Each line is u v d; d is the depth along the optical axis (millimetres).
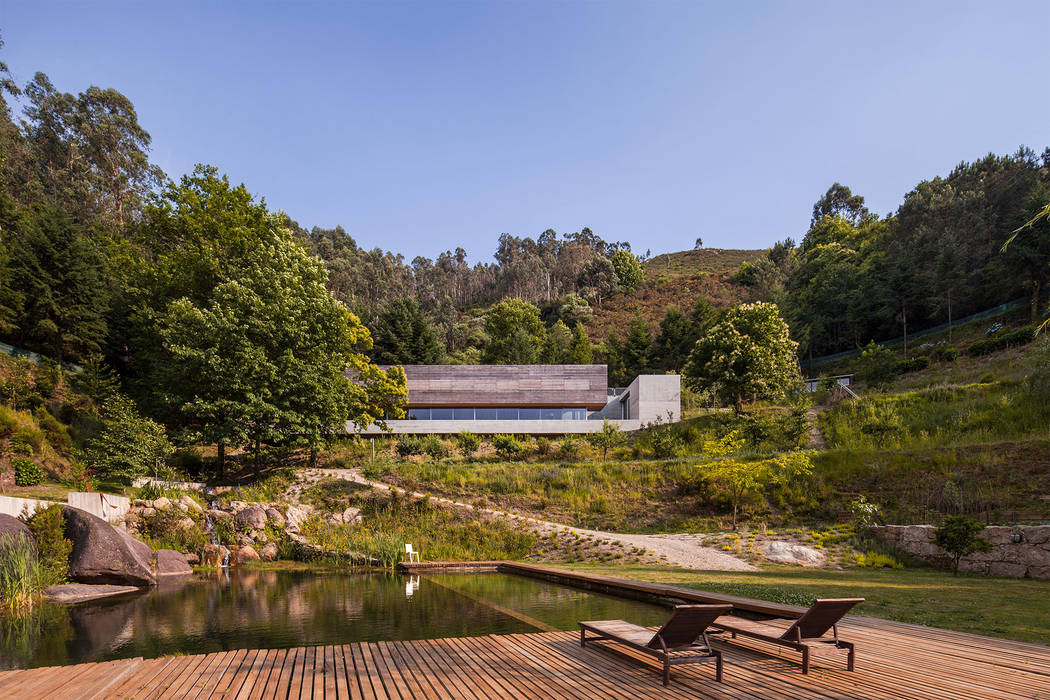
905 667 5566
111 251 35844
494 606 10625
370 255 151500
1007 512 17094
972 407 26344
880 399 31234
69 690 5016
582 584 13039
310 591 12852
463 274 161250
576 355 71438
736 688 5055
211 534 19219
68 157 65188
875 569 15414
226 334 25312
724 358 39219
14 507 13383
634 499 23453
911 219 70312
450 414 46031
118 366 35062
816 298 69062
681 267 153500
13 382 25531
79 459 21906
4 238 31297
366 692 5047
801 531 19109
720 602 8523
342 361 29672
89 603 11664
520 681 5340
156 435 22438
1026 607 9031
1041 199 42562
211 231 31016
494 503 23422
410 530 20609
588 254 162750
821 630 5723
